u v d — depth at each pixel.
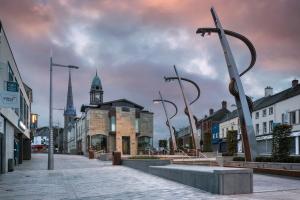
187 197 12.06
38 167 34.69
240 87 27.36
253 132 26.84
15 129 35.19
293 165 20.66
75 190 15.49
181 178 16.67
